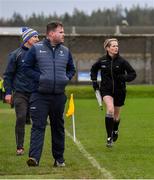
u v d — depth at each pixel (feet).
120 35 530.27
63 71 81.71
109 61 102.83
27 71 81.56
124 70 103.60
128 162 88.33
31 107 82.02
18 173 77.51
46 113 81.92
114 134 109.91
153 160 90.48
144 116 188.96
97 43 526.98
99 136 127.54
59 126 83.05
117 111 107.24
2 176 75.31
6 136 128.88
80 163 87.10
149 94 352.49
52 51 81.66
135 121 168.55
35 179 72.79
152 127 149.38
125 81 103.19
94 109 229.86
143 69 532.32
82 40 526.16
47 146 108.88
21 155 96.63
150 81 531.50
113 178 73.77
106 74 103.35
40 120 81.87
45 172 78.28
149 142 115.44
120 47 532.32
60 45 82.43
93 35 525.34
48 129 144.36
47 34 81.71
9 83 96.07
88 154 97.55
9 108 241.55
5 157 94.12
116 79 103.35
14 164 85.92
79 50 525.34
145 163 87.15
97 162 88.12
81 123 163.43
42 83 80.69
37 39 96.48
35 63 81.87
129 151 101.60
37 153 82.43
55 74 81.00
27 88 96.94
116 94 104.12
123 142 115.34
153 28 563.89
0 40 517.55
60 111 82.28
